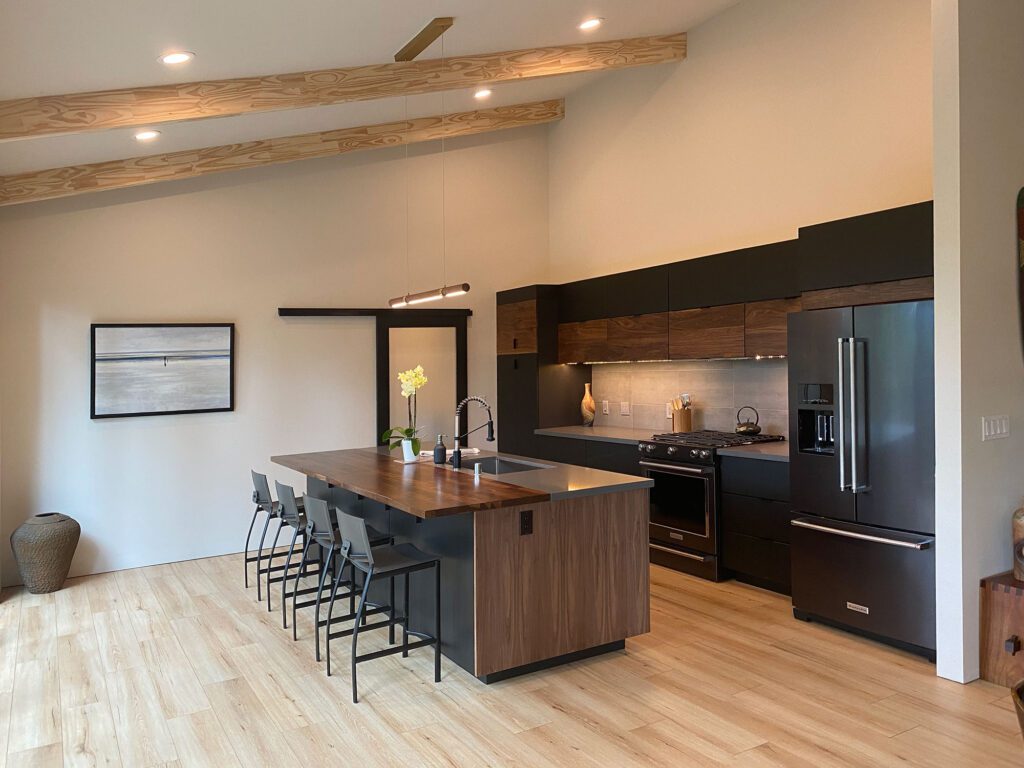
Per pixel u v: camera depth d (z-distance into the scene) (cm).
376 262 716
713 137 600
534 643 378
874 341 399
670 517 564
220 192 647
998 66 372
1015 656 350
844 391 411
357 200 707
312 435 689
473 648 366
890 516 394
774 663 387
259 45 394
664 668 383
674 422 620
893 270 395
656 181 659
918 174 461
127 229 612
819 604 436
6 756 307
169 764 300
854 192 496
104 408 601
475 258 765
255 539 667
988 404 368
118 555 609
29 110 389
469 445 762
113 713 345
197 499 642
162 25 338
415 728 325
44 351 583
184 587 552
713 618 456
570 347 705
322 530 424
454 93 627
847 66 499
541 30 511
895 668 378
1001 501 374
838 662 387
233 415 655
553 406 719
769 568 490
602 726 323
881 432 397
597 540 399
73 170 562
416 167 735
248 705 351
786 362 546
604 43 585
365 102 571
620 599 407
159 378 622
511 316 748
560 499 375
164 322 626
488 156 771
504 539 368
